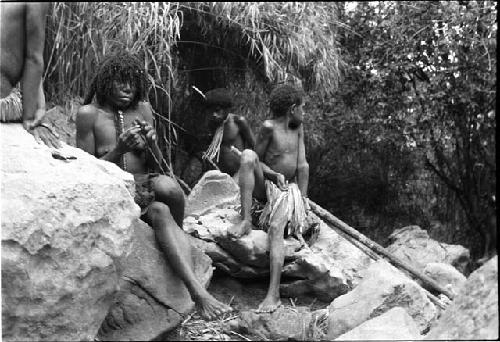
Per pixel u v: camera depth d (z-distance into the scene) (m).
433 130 7.77
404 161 8.09
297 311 4.02
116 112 4.07
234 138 5.55
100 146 4.00
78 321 3.05
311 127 7.69
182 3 6.14
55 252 2.97
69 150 3.50
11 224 2.87
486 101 7.37
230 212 4.68
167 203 3.70
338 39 7.82
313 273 4.28
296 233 4.48
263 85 6.96
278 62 6.61
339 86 7.84
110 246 3.15
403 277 3.97
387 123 7.77
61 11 5.61
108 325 3.41
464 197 7.86
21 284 2.89
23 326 2.92
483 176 7.63
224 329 3.83
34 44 3.44
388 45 7.63
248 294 4.39
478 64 7.18
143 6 5.79
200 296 3.51
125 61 4.04
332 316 3.84
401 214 8.20
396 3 7.70
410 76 7.63
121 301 3.43
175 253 3.54
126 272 3.44
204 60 6.86
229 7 6.17
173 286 3.56
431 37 7.43
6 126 3.44
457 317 3.04
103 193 3.17
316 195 8.11
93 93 4.13
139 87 4.10
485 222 7.63
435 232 8.12
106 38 5.68
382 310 3.71
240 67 6.93
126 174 3.51
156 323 3.47
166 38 5.91
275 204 4.40
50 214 2.97
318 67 6.88
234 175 5.54
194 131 6.91
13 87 3.60
